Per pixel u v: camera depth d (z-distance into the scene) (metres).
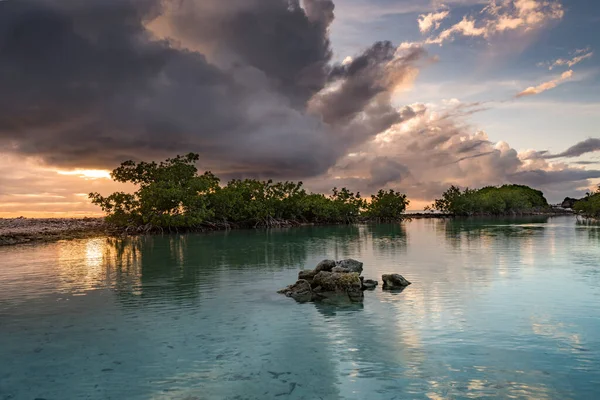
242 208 100.69
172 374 12.53
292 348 14.46
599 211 132.75
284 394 11.10
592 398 10.66
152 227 83.69
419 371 12.35
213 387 11.61
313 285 24.66
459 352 13.80
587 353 13.59
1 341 15.74
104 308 20.52
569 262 33.50
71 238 72.19
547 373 12.11
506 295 21.91
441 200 192.88
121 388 11.68
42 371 12.91
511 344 14.50
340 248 48.88
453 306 19.77
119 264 36.50
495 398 10.71
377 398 10.79
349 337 15.49
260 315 18.78
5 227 94.12
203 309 20.06
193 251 47.59
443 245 50.22
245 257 40.94
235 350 14.40
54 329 17.16
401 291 23.28
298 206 116.62
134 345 15.10
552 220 131.75
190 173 92.62
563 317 17.69
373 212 146.75
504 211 198.00
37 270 33.19
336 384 11.62
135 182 94.50
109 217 81.25
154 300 22.14
